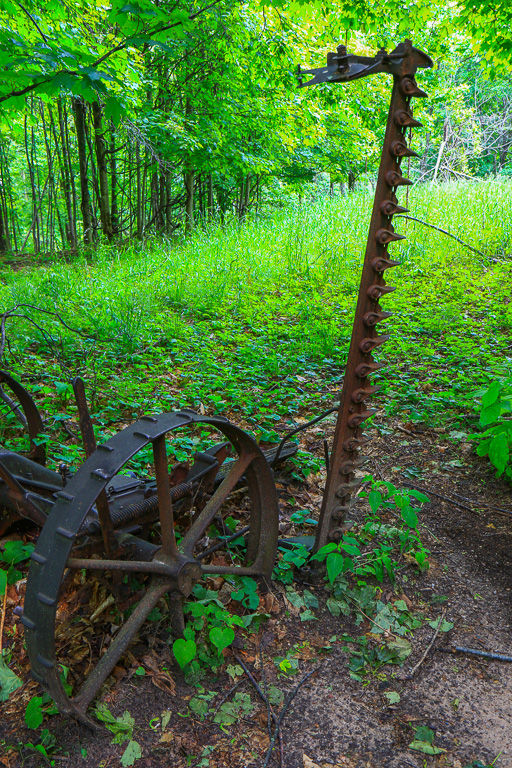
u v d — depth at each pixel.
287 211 17.88
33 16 4.99
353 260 10.89
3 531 3.18
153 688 2.35
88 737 2.15
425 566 3.10
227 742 2.13
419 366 6.04
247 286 9.78
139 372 6.07
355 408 2.78
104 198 16.69
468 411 4.93
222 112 16.31
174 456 4.22
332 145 22.50
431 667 2.48
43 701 2.27
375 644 2.61
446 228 11.58
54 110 21.75
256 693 2.34
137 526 2.76
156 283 9.97
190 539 2.54
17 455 3.05
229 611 2.77
